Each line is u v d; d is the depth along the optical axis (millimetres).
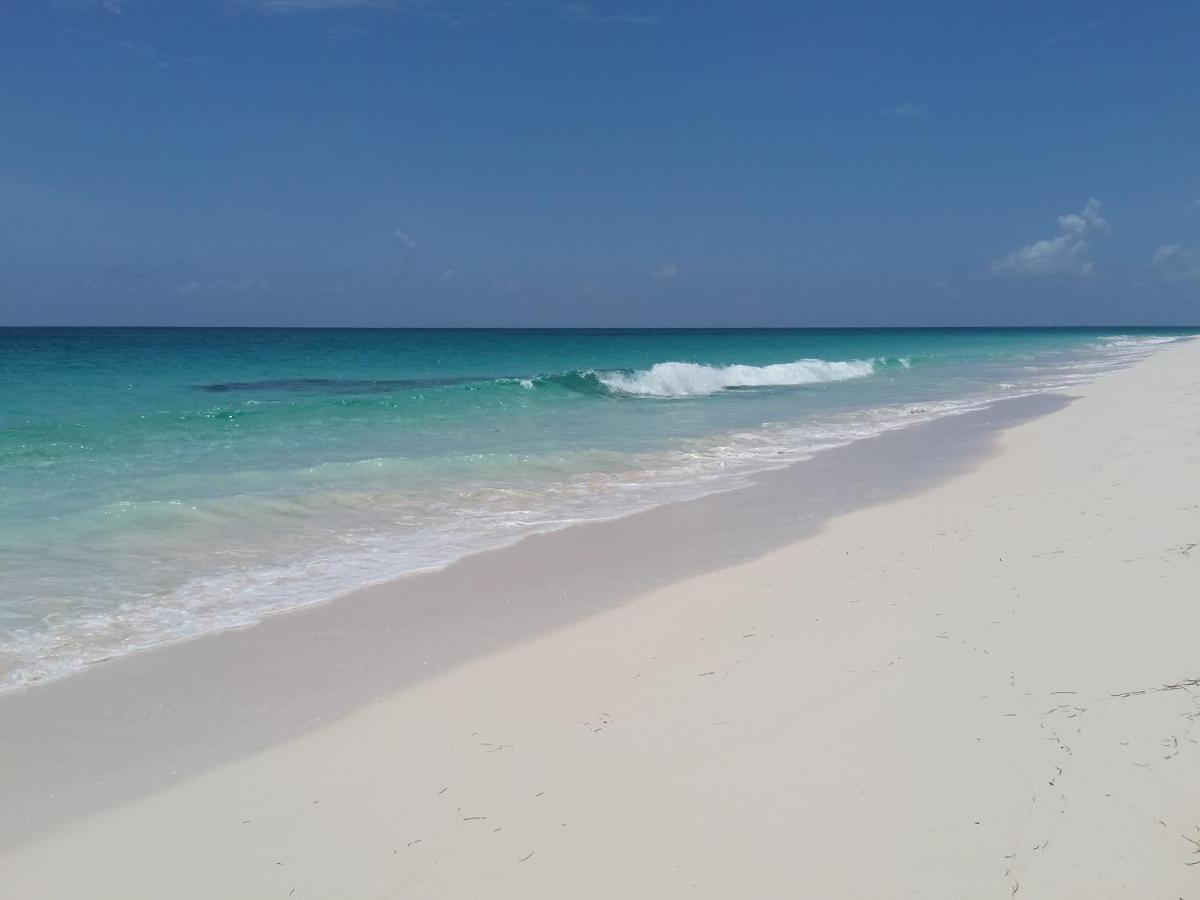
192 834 3643
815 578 6668
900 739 3842
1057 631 4816
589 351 54844
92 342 57875
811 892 2934
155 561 8047
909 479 11492
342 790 3920
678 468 12969
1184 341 79875
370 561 8102
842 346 69625
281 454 13531
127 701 5062
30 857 3531
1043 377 33562
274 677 5379
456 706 4773
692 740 4059
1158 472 9352
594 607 6551
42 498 10156
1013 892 2822
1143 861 2881
